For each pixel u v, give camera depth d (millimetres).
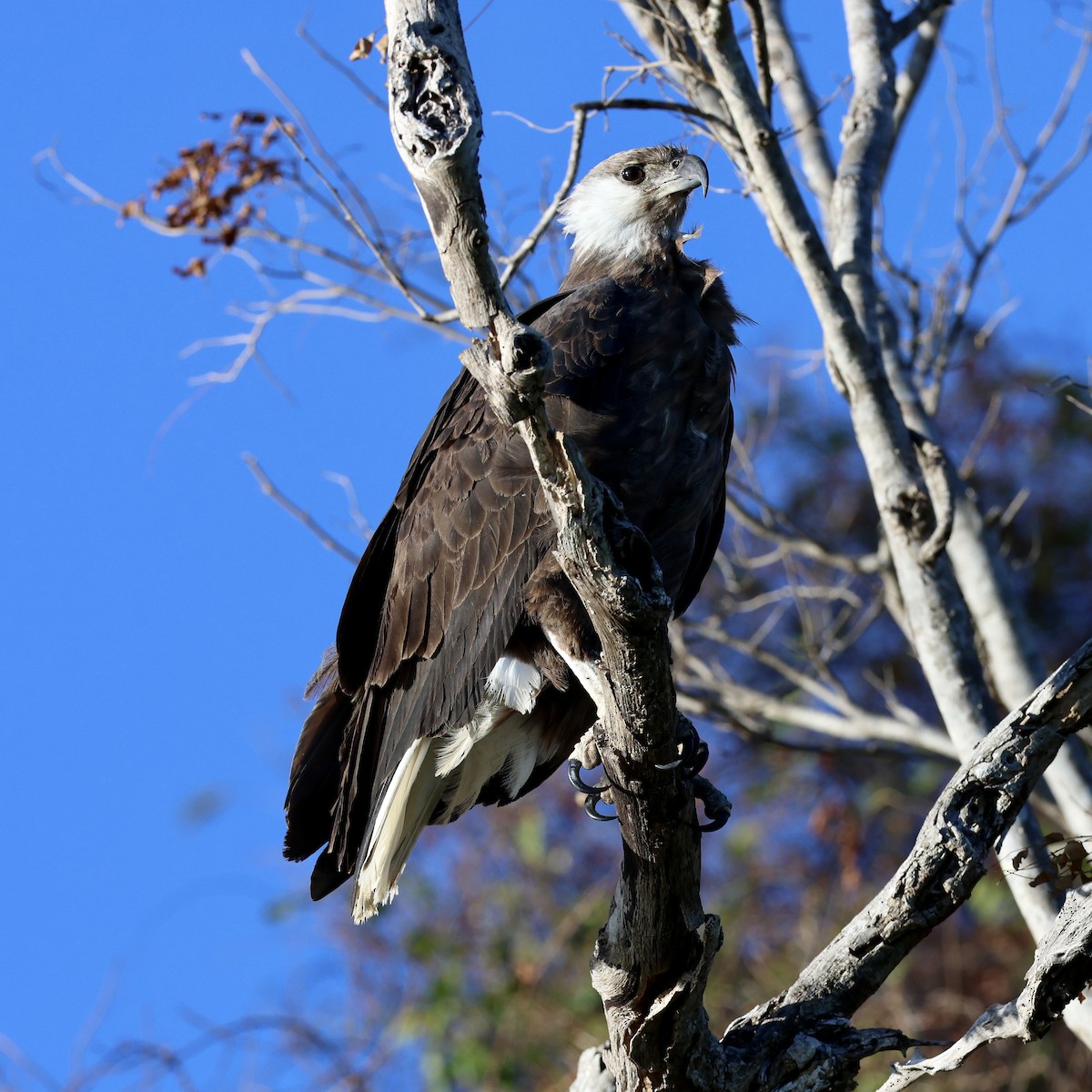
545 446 6473
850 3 12930
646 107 11320
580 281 10633
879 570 13406
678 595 10516
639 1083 7750
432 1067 14758
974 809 7918
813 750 13727
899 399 12086
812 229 11117
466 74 6016
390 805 9836
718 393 9727
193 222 13180
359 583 10250
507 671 9680
